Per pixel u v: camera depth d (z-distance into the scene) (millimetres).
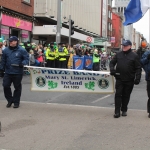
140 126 6066
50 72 7754
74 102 8672
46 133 5496
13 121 6328
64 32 28172
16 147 4730
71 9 36750
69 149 4664
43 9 24875
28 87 11422
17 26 21125
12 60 7453
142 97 9664
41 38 26625
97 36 53125
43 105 8086
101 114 7125
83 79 7641
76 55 18812
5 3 19359
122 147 4781
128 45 6723
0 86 11375
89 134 5469
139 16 10867
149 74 6719
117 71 6840
